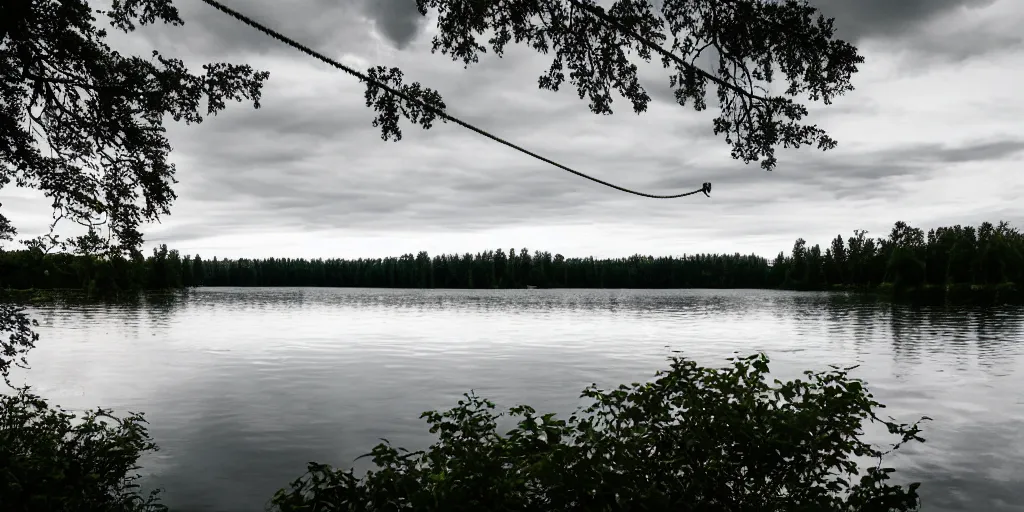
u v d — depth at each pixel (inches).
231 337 1769.2
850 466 233.8
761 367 256.4
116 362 1186.0
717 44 268.8
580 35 272.5
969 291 5319.9
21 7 295.9
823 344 1567.4
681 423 244.4
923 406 739.4
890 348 1448.1
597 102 291.6
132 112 353.1
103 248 378.9
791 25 252.8
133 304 3846.0
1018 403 759.1
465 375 1028.5
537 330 2086.6
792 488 235.3
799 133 279.0
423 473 230.1
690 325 2315.5
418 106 258.5
